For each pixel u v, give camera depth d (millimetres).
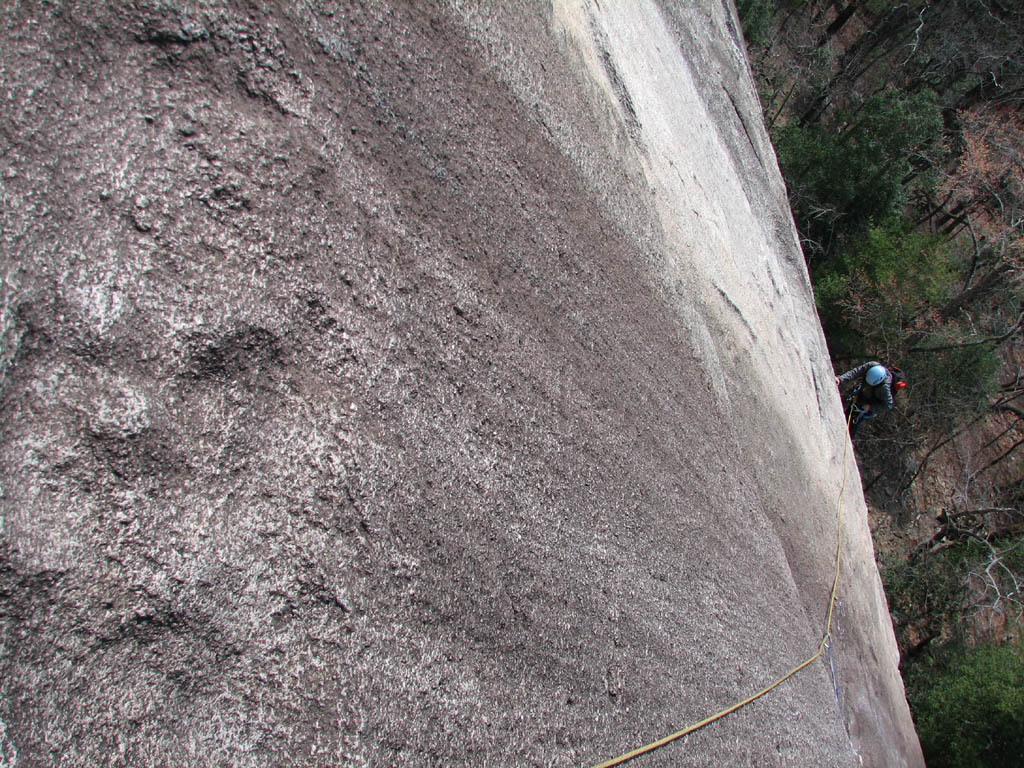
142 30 1196
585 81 2461
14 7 1085
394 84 1631
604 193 2430
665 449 2449
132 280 1131
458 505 1572
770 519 3348
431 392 1573
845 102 17766
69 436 1054
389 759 1304
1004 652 11750
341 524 1325
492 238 1857
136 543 1087
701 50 4586
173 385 1155
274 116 1354
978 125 15945
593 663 1817
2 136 1050
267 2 1365
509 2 2088
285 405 1287
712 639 2395
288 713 1193
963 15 18266
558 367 2002
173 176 1194
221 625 1148
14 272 1034
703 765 2086
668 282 2799
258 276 1276
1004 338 13578
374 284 1487
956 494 15602
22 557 993
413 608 1418
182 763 1077
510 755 1532
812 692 3201
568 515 1892
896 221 14477
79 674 1025
